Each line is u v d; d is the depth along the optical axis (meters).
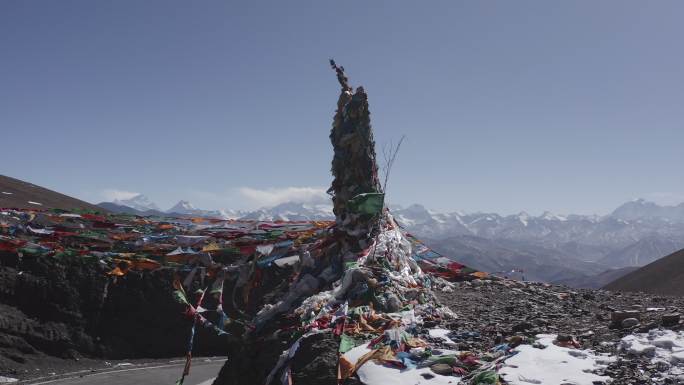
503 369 13.41
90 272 48.25
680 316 16.53
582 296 24.31
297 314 19.48
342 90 26.11
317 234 25.27
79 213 30.02
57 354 44.38
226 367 20.55
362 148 25.02
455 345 15.89
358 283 19.77
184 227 28.50
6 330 43.59
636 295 25.27
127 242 25.92
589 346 15.09
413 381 13.51
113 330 46.88
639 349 13.94
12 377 38.72
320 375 14.91
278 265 33.59
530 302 22.34
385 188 23.84
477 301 22.59
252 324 20.42
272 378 16.08
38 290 46.62
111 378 39.44
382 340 15.67
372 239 23.22
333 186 25.48
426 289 21.69
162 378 39.41
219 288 22.81
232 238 25.55
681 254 67.44
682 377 12.09
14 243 25.59
